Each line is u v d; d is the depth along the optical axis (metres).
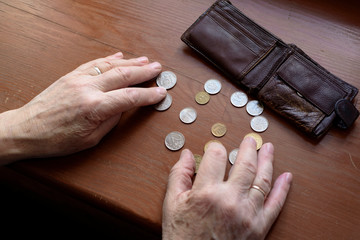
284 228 0.45
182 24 0.55
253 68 0.50
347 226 0.45
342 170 0.47
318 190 0.46
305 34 0.53
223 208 0.40
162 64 0.53
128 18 0.56
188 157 0.46
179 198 0.42
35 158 0.48
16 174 0.58
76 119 0.45
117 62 0.50
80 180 0.48
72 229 0.67
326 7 0.54
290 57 0.49
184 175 0.44
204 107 0.51
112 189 0.47
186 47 0.54
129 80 0.48
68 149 0.47
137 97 0.47
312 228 0.45
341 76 0.50
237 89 0.51
